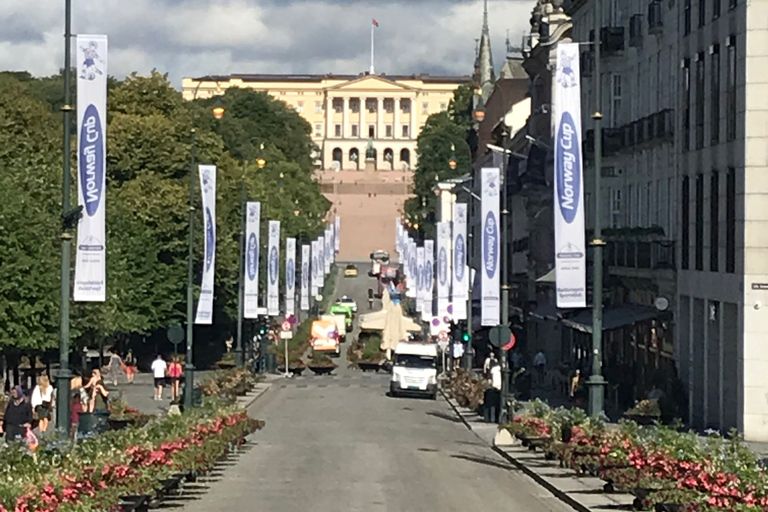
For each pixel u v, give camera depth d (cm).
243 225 7194
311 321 10450
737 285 4134
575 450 3059
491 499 2739
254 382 7106
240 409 3869
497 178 5481
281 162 14012
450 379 6944
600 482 2941
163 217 7794
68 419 2967
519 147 9188
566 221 3469
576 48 3491
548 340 7650
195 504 2558
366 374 8881
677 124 4928
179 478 2638
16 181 5303
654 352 5316
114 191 7800
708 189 4497
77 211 3002
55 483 1911
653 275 5075
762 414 4072
